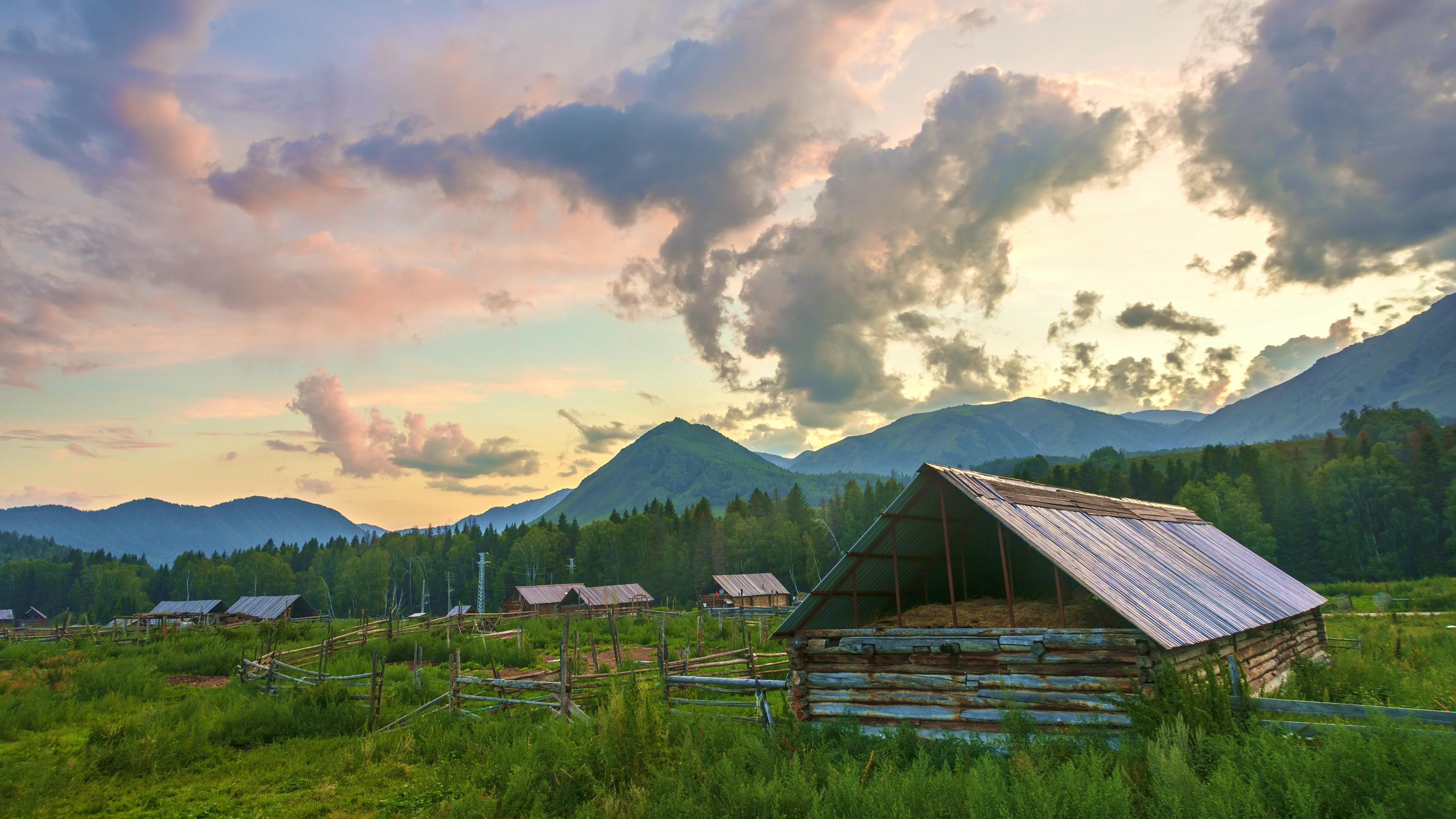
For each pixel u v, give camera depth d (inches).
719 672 974.4
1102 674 505.4
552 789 484.7
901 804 365.4
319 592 5949.8
